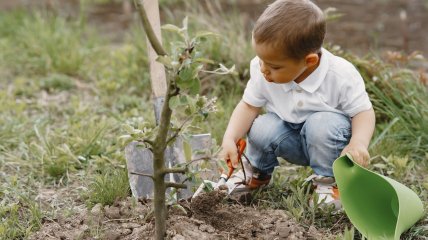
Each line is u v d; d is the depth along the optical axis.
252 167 3.40
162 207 2.78
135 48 5.74
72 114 4.78
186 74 2.44
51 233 3.07
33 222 3.20
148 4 3.28
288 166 3.84
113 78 5.36
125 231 3.03
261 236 2.99
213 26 5.38
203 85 4.83
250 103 3.29
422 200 3.42
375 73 4.43
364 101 3.13
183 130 2.67
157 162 2.67
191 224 3.01
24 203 3.39
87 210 3.28
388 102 4.16
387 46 6.27
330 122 3.15
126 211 3.21
